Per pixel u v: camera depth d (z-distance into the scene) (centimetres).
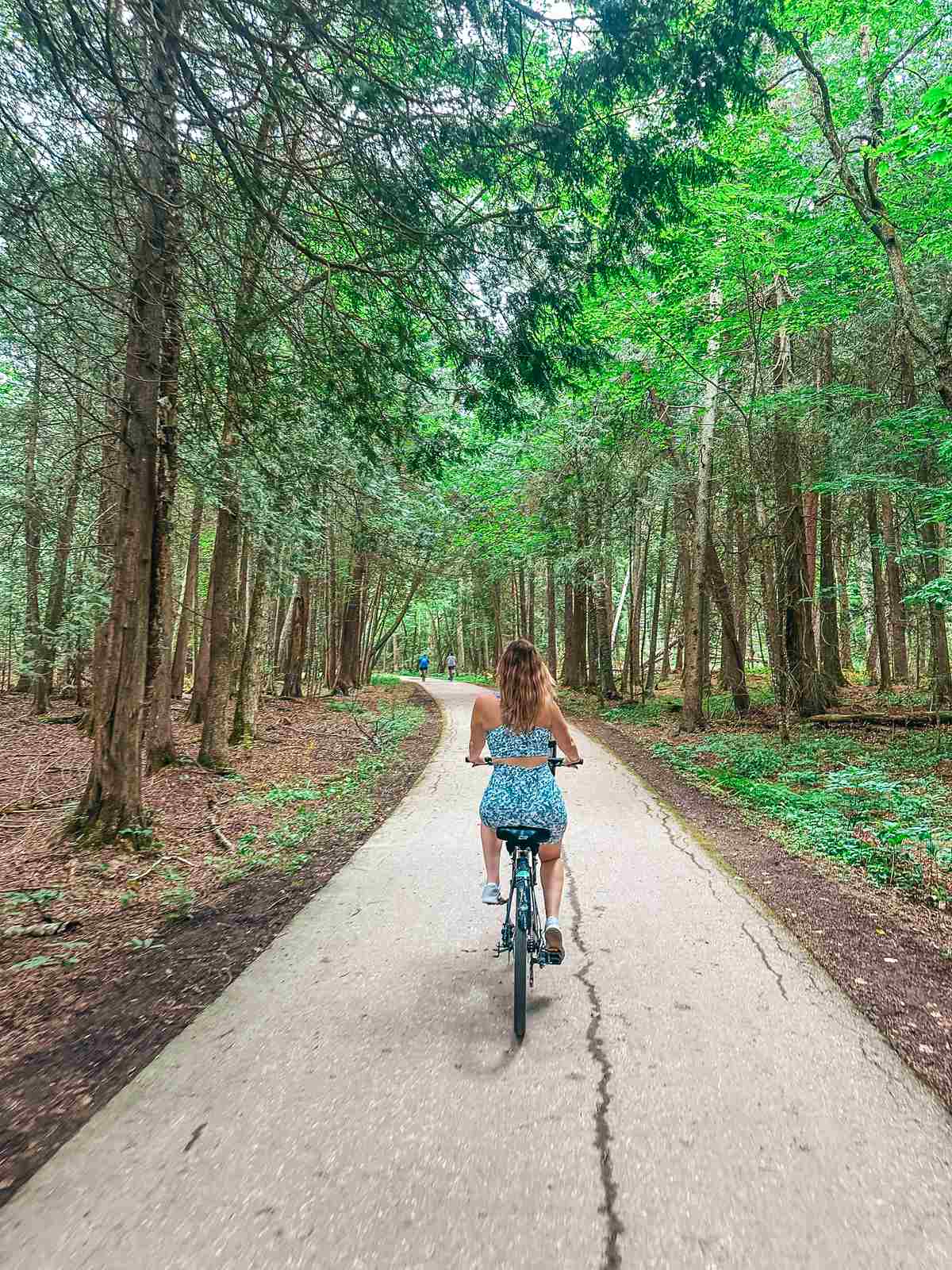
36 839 760
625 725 1834
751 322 1252
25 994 395
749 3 451
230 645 1182
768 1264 201
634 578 2759
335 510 1327
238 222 568
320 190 545
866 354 1462
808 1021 347
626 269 608
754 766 1109
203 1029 341
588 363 639
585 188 544
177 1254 204
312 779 1112
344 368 645
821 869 620
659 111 523
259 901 546
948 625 1947
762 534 1384
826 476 1391
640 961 415
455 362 650
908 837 632
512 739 380
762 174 1018
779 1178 237
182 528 1712
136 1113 275
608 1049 319
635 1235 212
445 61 484
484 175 530
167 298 616
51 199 490
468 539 2697
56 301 572
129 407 653
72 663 1952
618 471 2183
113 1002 379
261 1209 223
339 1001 369
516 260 575
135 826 704
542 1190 231
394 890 555
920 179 953
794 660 1609
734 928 468
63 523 1405
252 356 623
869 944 449
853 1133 261
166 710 1126
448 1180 235
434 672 6272
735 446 1661
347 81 474
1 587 1922
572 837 702
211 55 454
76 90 440
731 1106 277
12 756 1338
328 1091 288
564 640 3025
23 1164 246
